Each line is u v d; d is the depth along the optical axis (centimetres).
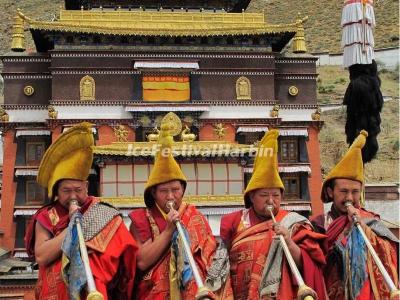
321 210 5072
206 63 5081
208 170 4647
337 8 13462
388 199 4916
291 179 5134
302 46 5347
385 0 12706
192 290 941
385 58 10438
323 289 988
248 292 1001
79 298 880
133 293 994
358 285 1002
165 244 959
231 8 5634
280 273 982
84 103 4909
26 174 4884
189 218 1016
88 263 867
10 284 3556
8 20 13875
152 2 5519
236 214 1071
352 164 1076
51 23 4838
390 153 7381
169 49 5044
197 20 5212
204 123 5038
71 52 4934
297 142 5206
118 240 948
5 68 5059
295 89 5259
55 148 973
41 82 5088
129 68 4988
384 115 8494
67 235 912
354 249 1012
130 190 4556
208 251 1001
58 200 989
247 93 5106
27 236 986
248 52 5119
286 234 973
